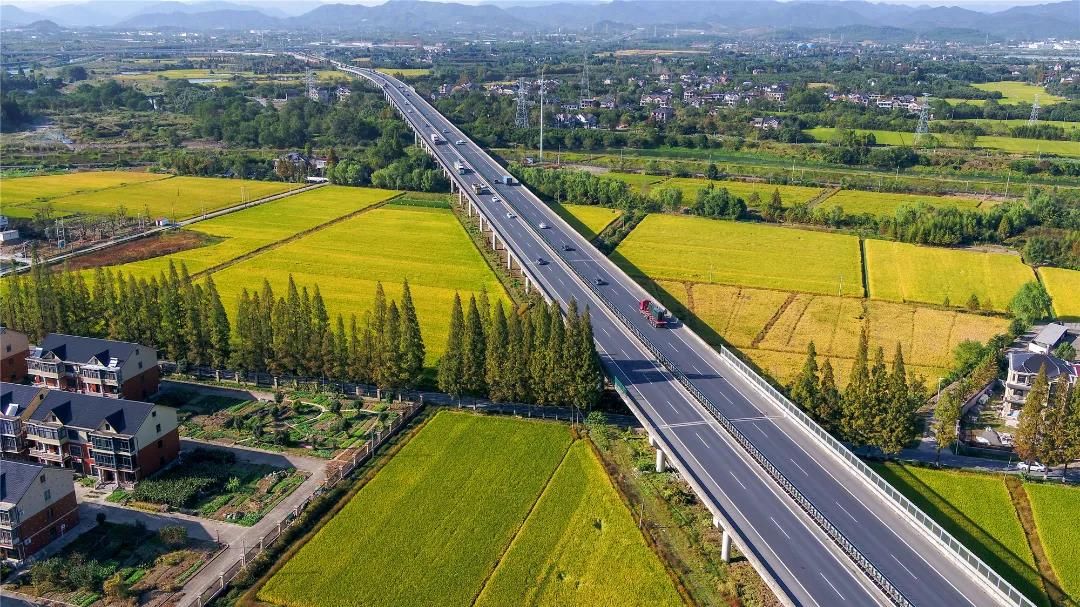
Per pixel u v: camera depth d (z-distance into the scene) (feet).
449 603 324.19
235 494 405.80
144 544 366.84
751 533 340.80
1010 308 638.94
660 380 488.44
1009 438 457.27
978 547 352.08
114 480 416.67
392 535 366.43
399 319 494.18
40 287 559.38
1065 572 338.34
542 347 469.98
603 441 444.96
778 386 506.07
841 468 395.55
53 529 367.86
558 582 336.49
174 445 436.35
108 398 427.33
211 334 526.57
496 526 373.61
